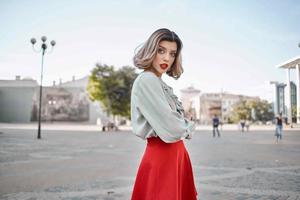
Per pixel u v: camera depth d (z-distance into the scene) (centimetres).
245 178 623
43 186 554
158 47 174
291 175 657
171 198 162
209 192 502
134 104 170
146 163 171
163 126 158
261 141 1809
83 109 6919
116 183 581
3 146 1397
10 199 461
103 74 3472
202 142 1750
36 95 7006
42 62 2000
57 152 1159
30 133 2625
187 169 184
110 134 2612
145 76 166
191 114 188
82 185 562
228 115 9838
